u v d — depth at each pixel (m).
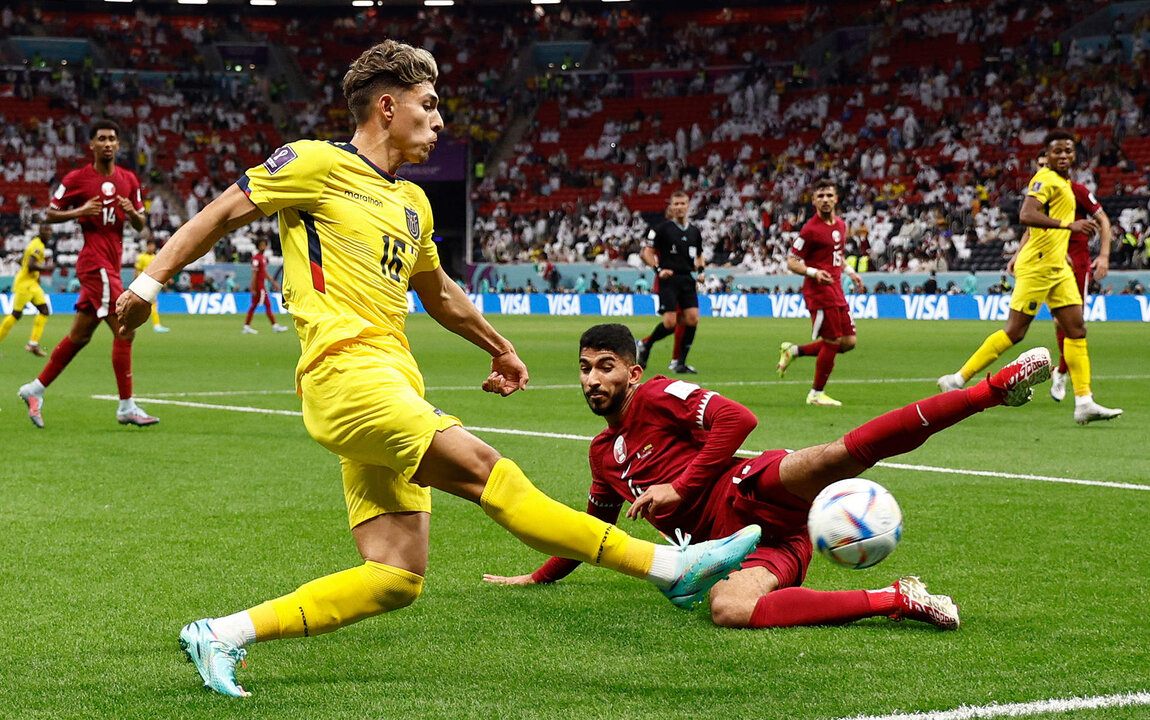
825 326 16.98
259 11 81.75
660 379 6.45
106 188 13.61
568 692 4.93
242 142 73.12
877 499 5.29
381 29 81.12
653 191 67.19
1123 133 58.34
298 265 5.16
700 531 6.39
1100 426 14.62
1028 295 15.14
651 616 6.17
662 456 6.38
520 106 75.31
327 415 4.98
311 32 81.69
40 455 12.02
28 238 63.88
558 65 79.25
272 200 5.04
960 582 6.85
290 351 30.08
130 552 7.70
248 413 15.91
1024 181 58.44
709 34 76.94
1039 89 63.47
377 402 4.87
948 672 5.13
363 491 5.17
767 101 70.50
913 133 64.00
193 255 5.00
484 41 80.69
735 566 4.93
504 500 4.86
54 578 7.01
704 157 68.62
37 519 8.77
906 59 69.88
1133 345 31.98
